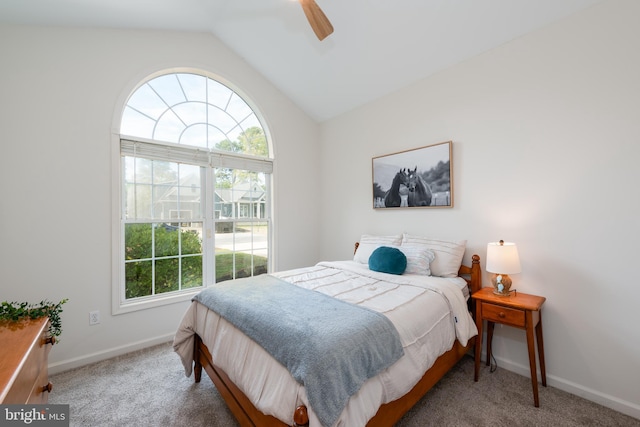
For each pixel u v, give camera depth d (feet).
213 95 10.07
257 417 4.23
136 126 8.48
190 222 9.48
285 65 10.13
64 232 7.09
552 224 6.40
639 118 5.36
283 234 11.61
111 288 7.73
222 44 9.94
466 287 7.26
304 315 4.53
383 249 7.95
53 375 6.79
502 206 7.19
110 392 6.13
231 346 4.90
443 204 8.29
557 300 6.32
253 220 11.05
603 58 5.73
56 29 7.06
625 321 5.51
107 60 7.72
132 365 7.26
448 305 5.99
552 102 6.38
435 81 8.59
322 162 12.75
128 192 8.32
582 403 5.74
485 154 7.49
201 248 9.72
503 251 6.25
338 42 8.46
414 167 9.07
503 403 5.72
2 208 6.41
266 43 9.37
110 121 7.72
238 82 10.28
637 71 5.37
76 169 7.25
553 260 6.38
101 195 7.58
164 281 8.95
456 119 8.09
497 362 7.20
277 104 11.46
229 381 5.07
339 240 11.95
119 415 5.41
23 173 6.62
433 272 7.64
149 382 6.51
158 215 8.84
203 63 9.46
